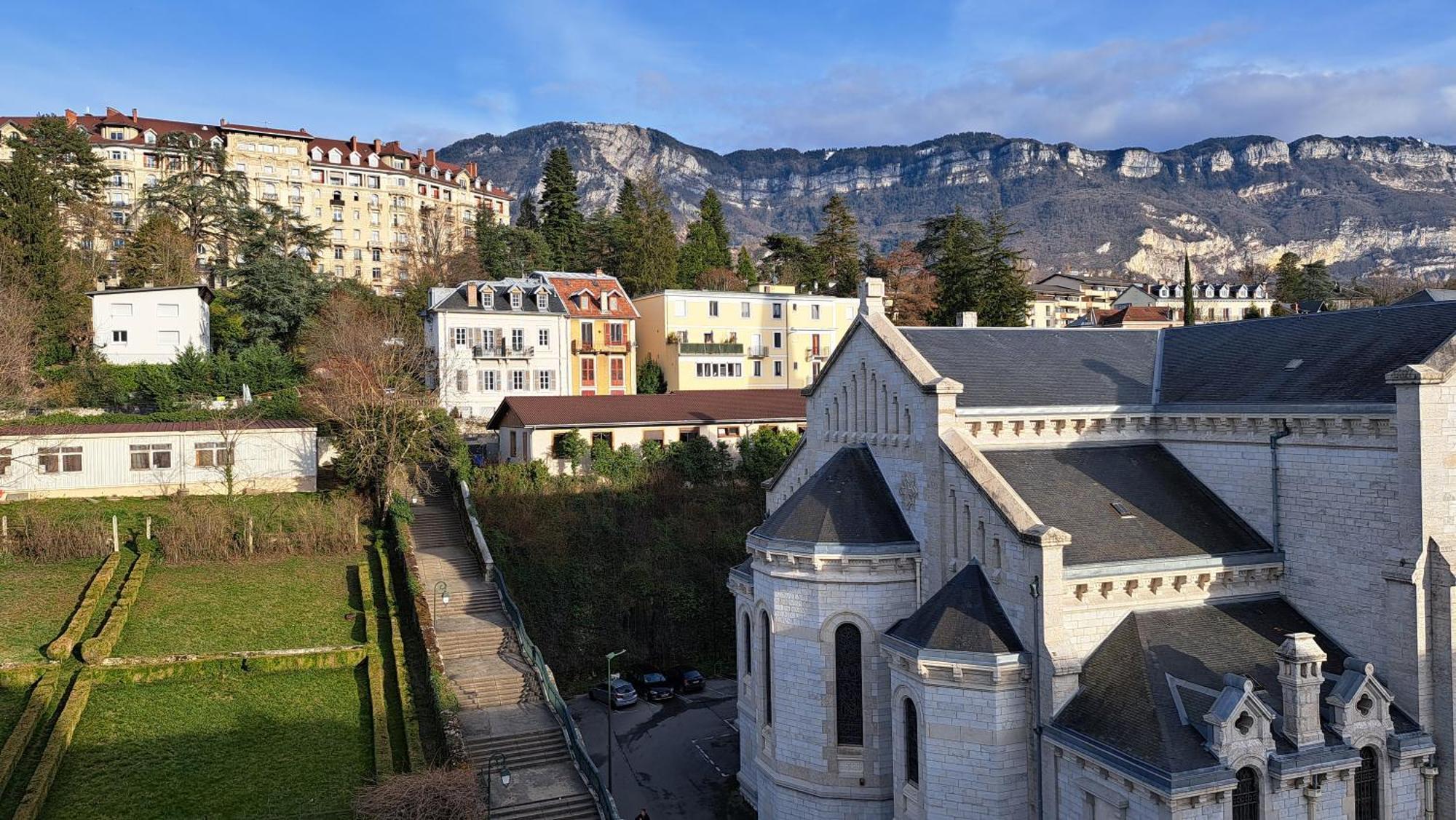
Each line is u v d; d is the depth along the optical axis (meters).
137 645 37.66
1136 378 35.28
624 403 67.12
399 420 54.72
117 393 66.62
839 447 35.72
